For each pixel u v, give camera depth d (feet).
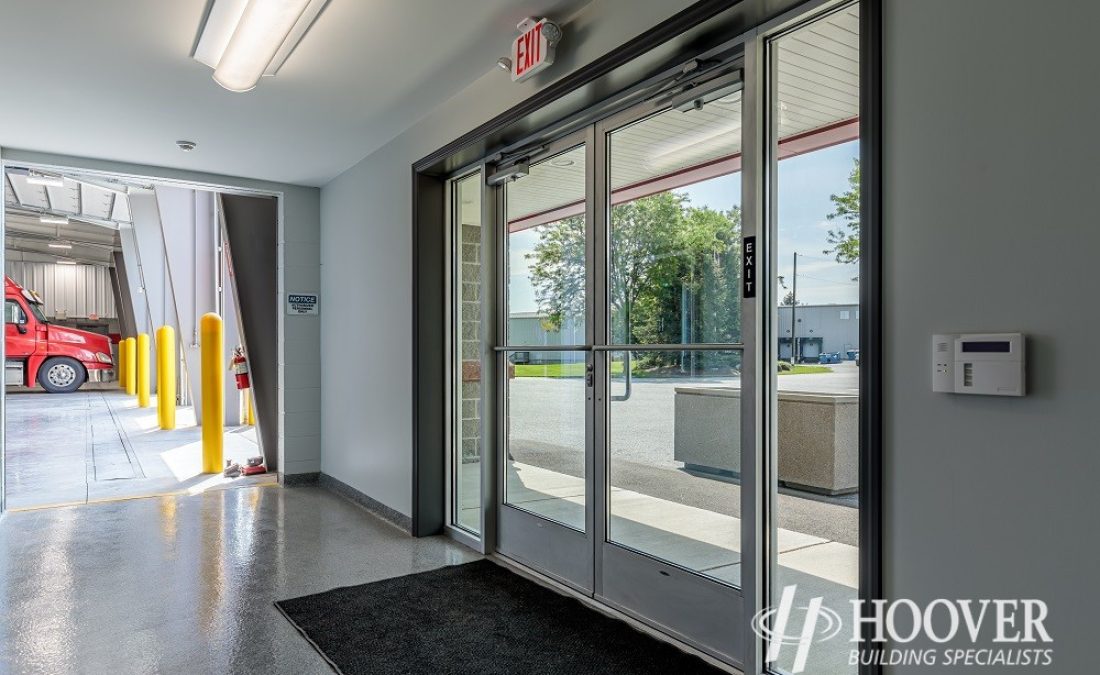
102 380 52.80
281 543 13.70
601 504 10.46
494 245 13.03
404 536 14.23
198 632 9.46
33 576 11.71
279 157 16.76
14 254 63.93
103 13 9.53
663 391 9.46
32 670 8.38
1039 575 5.05
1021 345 5.07
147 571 11.98
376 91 12.53
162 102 13.02
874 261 6.07
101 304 69.87
